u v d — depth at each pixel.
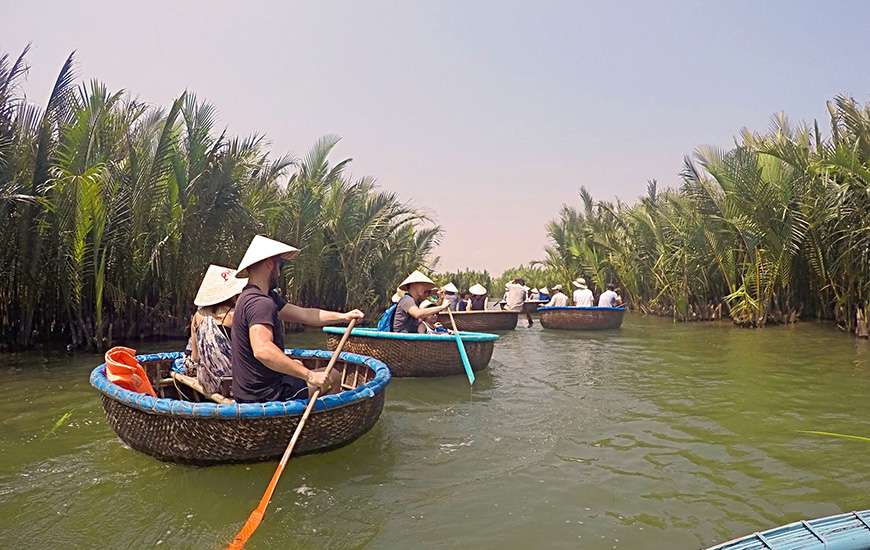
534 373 8.64
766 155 14.62
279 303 5.02
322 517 3.64
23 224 10.10
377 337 8.05
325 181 17.00
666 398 6.92
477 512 3.74
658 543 3.37
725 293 18.00
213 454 4.26
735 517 3.70
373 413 4.85
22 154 10.28
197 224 12.16
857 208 12.26
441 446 5.04
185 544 3.31
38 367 8.88
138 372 5.12
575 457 4.80
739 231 15.13
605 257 24.50
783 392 7.25
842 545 2.57
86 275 10.82
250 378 4.41
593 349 11.52
